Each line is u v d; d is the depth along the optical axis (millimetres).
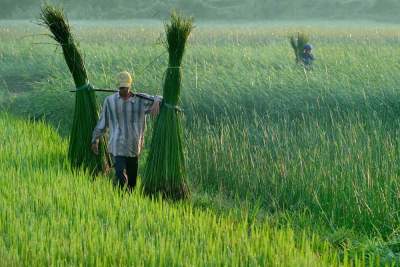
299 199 32500
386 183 31531
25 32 159625
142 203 26562
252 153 38531
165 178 30547
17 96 60312
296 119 48312
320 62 73938
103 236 22000
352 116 48188
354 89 53844
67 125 51062
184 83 55156
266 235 23125
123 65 72562
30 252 20688
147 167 30906
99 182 29625
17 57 89812
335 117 50562
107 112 31406
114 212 25047
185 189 31172
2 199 26000
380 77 58156
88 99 33438
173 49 30562
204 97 52562
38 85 65750
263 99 52625
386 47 100625
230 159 36781
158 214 25234
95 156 33500
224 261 20516
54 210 25000
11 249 20688
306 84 54469
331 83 54781
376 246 24859
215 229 23781
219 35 156625
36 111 52719
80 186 28484
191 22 30594
